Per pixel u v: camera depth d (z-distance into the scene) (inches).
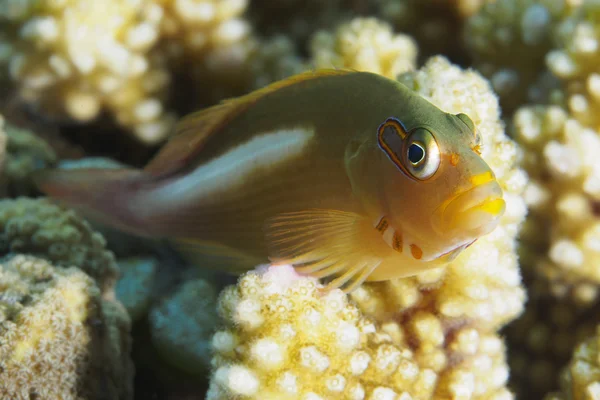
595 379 12.5
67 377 12.1
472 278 12.4
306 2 24.9
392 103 11.4
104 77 17.5
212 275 15.4
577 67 15.2
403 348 12.1
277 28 24.9
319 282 12.0
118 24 17.4
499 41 18.1
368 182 11.4
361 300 12.3
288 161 12.0
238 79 20.3
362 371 11.6
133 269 15.4
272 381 11.4
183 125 12.7
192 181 12.7
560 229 14.9
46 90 17.7
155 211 13.0
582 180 14.6
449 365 12.6
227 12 19.2
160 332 14.3
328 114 11.8
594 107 15.0
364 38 15.9
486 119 12.7
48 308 12.0
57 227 13.9
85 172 13.3
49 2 16.8
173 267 15.8
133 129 19.1
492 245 12.5
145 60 18.3
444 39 21.6
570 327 15.1
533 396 15.2
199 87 20.6
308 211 11.8
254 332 11.5
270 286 11.5
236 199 12.4
